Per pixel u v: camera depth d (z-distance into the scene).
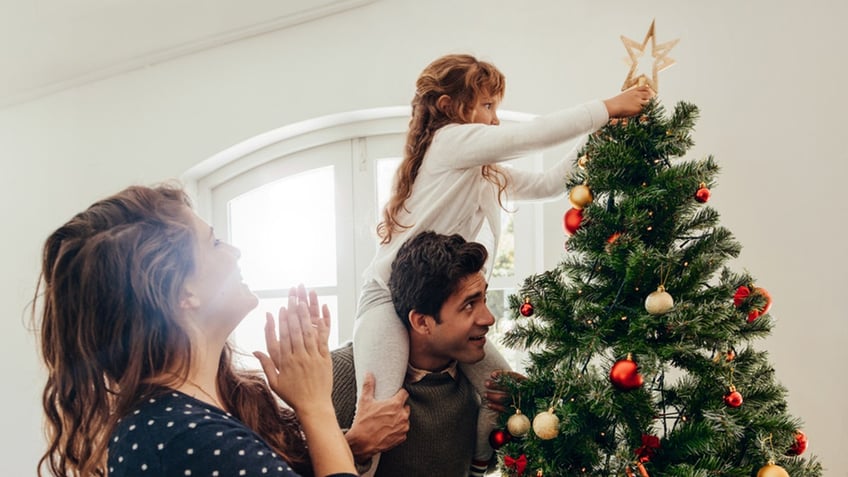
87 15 2.13
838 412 1.51
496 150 1.10
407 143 1.30
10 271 2.64
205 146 2.26
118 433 0.68
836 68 1.52
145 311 0.71
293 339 0.86
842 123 1.52
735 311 0.92
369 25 2.00
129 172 2.40
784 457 0.95
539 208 1.84
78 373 0.72
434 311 1.07
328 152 2.20
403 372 1.12
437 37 1.91
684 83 1.63
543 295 1.01
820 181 1.53
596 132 1.04
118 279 0.71
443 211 1.20
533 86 1.77
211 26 2.16
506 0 1.82
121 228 0.73
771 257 1.55
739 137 1.58
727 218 1.58
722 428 0.82
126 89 2.42
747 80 1.58
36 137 2.61
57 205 2.55
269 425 0.94
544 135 1.04
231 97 2.22
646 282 0.90
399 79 1.95
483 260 1.08
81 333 0.71
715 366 0.89
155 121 2.36
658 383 1.04
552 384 0.99
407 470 1.13
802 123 1.54
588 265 0.99
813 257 1.53
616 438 0.95
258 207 2.36
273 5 2.04
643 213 0.90
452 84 1.24
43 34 2.24
